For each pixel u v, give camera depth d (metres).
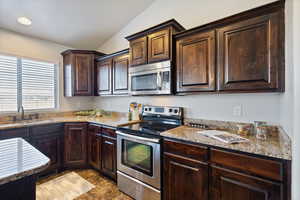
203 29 1.65
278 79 1.25
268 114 1.57
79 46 3.29
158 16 2.46
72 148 2.62
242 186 1.17
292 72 1.00
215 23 1.55
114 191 2.04
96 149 2.48
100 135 2.40
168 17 2.35
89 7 2.35
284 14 1.22
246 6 1.71
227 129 1.82
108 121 2.44
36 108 2.84
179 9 2.24
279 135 1.44
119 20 2.76
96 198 1.89
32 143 2.26
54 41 2.99
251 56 1.37
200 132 1.65
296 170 0.92
